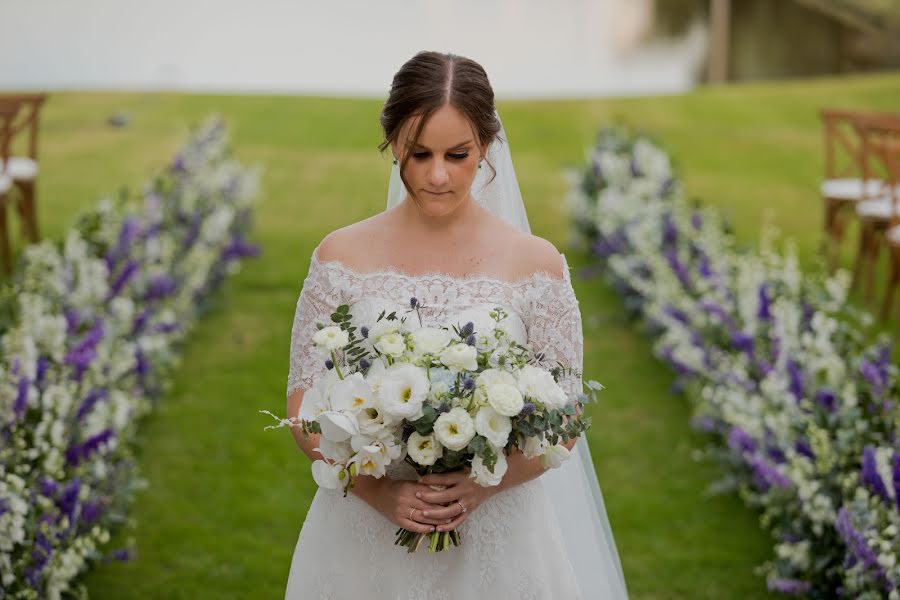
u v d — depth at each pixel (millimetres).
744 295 5023
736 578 4059
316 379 2486
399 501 2354
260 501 4668
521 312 2484
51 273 4852
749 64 20547
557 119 13516
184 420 5477
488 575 2502
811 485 3600
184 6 22172
